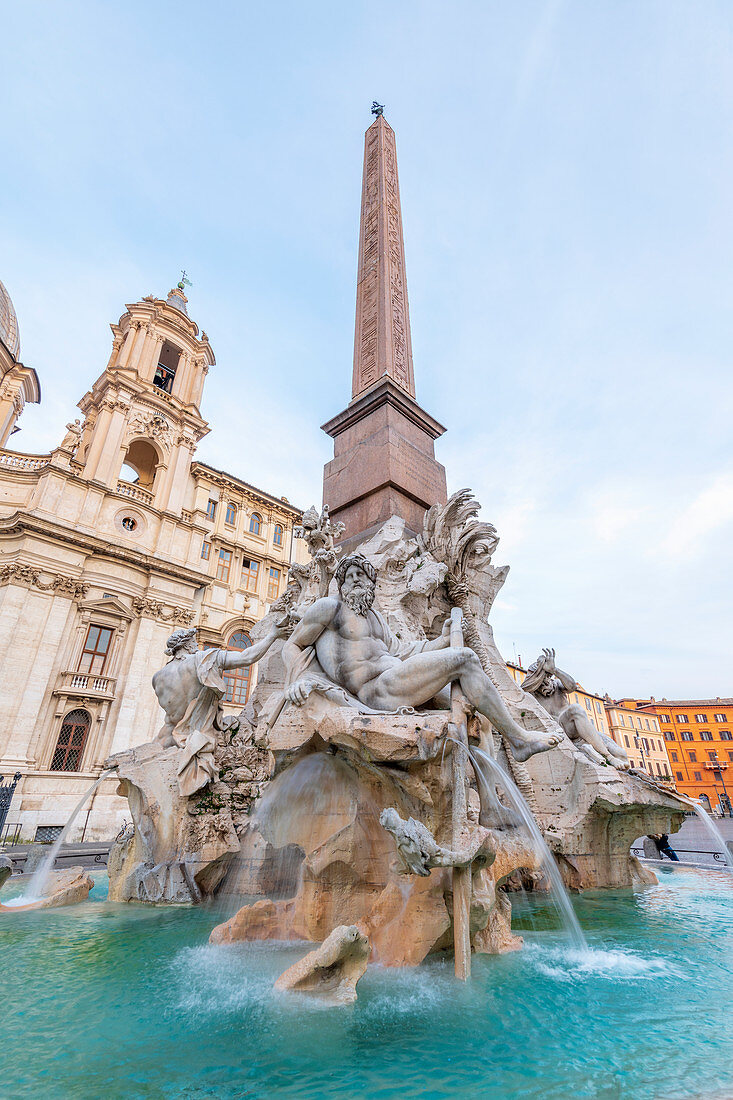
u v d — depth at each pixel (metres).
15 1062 2.66
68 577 27.36
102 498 30.27
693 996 3.55
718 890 8.05
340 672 4.81
